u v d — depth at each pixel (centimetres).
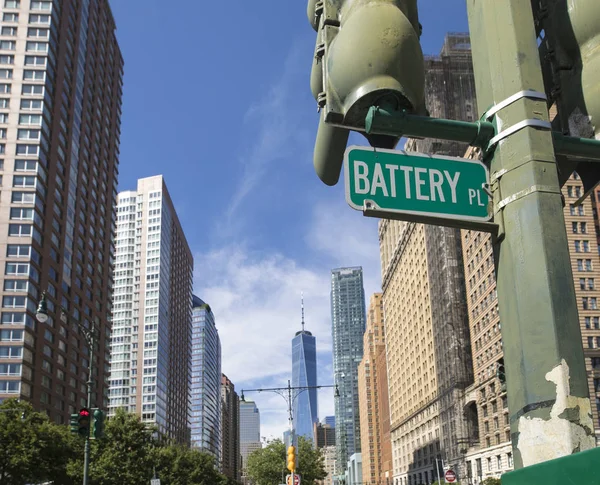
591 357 7719
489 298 9388
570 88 370
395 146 373
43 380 9706
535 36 346
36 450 4934
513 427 305
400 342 16062
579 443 276
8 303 9400
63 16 11425
